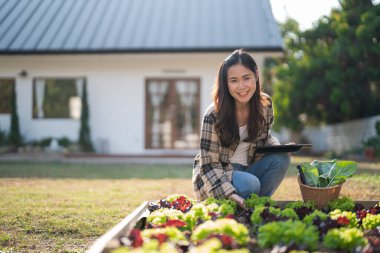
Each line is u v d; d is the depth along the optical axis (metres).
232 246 1.77
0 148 11.07
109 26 12.23
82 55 11.08
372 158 10.80
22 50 11.03
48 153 11.18
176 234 1.93
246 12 12.66
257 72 2.90
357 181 5.59
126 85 11.90
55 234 3.17
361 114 12.98
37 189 5.43
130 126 11.91
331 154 11.77
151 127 11.92
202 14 12.76
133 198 4.67
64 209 4.00
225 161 3.06
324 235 2.05
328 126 16.44
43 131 11.98
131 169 8.44
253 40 10.94
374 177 5.91
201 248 1.52
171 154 11.24
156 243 1.67
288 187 5.48
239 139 2.97
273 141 3.28
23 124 11.96
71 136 11.98
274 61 17.73
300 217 2.42
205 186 2.97
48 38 11.60
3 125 12.02
